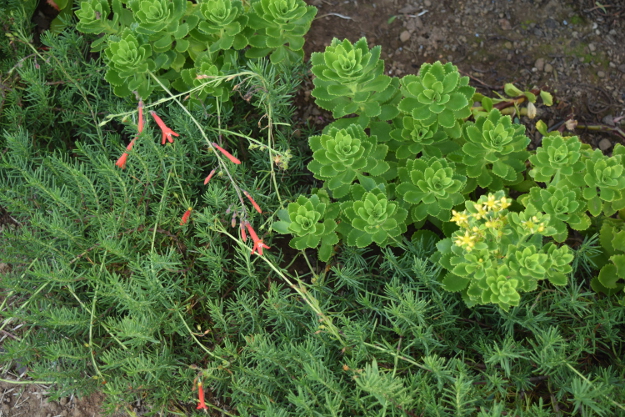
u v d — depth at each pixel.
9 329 0.82
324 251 0.81
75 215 0.82
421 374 0.76
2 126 0.89
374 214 0.78
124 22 0.89
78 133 0.89
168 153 0.83
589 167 0.79
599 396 0.70
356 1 1.00
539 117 0.95
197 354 0.79
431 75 0.80
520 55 0.97
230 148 0.91
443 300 0.80
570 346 0.77
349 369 0.72
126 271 0.83
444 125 0.81
